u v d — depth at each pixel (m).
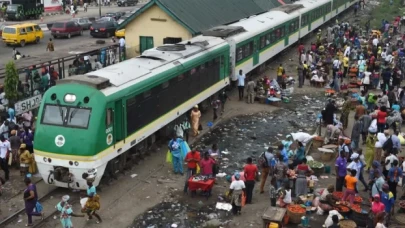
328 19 54.59
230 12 35.94
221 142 21.86
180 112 21.75
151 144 20.48
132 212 15.56
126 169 18.52
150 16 29.98
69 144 15.73
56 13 64.06
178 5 30.92
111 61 30.31
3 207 15.62
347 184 15.37
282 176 15.96
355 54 35.53
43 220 14.73
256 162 19.58
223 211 15.73
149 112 19.08
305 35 45.62
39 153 16.09
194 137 22.30
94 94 16.05
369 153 18.52
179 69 21.23
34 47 40.78
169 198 16.58
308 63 34.25
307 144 20.67
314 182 17.42
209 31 28.11
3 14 57.28
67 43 42.62
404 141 20.98
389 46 38.00
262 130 23.55
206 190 16.42
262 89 28.50
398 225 14.55
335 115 23.92
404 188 16.38
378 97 26.02
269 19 36.09
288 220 14.78
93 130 15.75
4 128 18.64
